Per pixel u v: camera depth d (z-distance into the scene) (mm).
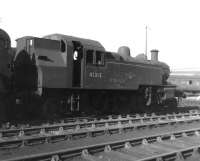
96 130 12008
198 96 42812
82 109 17250
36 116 15828
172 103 24734
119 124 14719
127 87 19094
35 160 7559
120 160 8219
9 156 8492
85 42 16625
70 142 10516
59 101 16031
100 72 17188
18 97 14836
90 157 8289
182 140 11227
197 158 8891
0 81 13219
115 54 19438
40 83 14477
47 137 10461
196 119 17188
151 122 15406
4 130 11414
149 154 8969
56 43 15820
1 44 13219
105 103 18734
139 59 21953
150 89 21547
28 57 15164
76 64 16656
